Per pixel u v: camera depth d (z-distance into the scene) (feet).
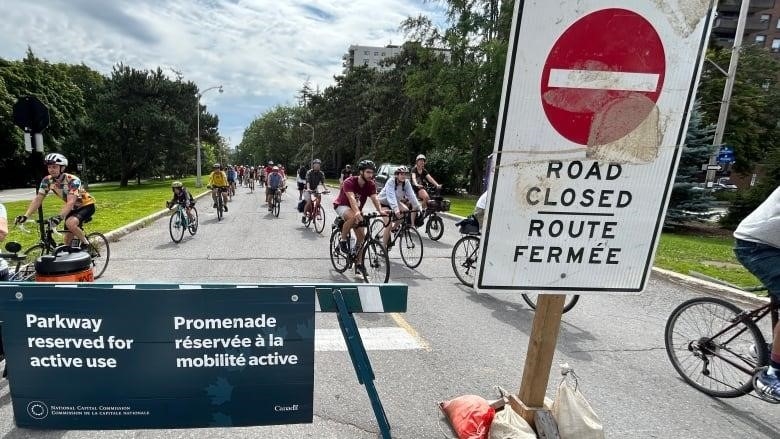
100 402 6.70
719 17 190.19
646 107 6.08
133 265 23.13
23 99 22.27
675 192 45.39
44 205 52.16
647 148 6.23
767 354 10.18
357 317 15.81
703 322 11.52
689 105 6.16
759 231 9.21
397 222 25.55
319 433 8.90
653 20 5.80
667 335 12.21
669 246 32.73
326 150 183.62
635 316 16.80
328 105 178.91
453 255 20.80
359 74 167.43
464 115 78.13
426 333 14.43
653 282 21.63
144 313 6.45
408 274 22.56
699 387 11.17
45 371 6.57
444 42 83.10
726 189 51.57
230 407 6.91
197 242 30.35
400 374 11.51
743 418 9.98
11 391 6.63
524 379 7.81
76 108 151.33
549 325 7.33
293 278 20.95
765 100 110.63
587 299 18.80
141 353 6.58
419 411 9.75
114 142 132.87
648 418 9.89
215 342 6.64
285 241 31.17
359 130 156.66
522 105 5.90
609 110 6.03
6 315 6.37
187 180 169.07
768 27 189.26
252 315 6.63
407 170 25.08
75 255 10.84
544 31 5.67
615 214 6.43
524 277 6.52
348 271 22.33
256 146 321.93
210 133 204.74
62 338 6.47
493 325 15.29
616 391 11.07
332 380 11.11
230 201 68.74
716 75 93.50
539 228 6.36
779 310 10.07
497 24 75.82
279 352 6.82
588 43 5.77
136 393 6.70
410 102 114.42
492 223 6.27
